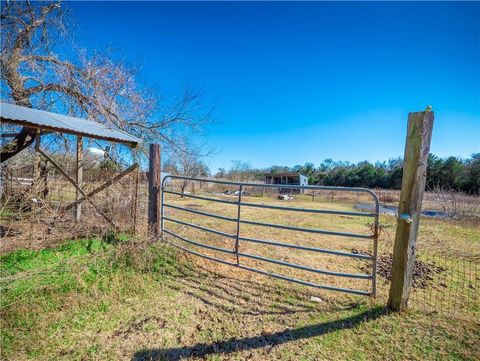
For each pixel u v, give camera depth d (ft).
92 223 14.48
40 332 7.44
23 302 8.41
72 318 8.18
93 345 7.10
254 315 8.82
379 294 10.39
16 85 18.30
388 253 16.89
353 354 7.02
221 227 23.11
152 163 15.44
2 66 17.57
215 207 41.47
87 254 11.85
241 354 6.97
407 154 8.57
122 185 15.44
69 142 20.35
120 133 15.44
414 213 8.59
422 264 14.53
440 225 30.58
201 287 10.74
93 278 10.48
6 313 7.89
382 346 7.34
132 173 15.56
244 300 9.82
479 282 12.16
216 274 12.09
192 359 6.75
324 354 7.01
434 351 7.14
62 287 9.55
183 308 9.12
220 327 8.12
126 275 11.10
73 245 13.05
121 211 15.21
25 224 12.33
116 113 21.65
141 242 12.96
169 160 30.78
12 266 10.54
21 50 19.01
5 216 11.76
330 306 9.45
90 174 18.62
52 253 12.09
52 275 9.89
